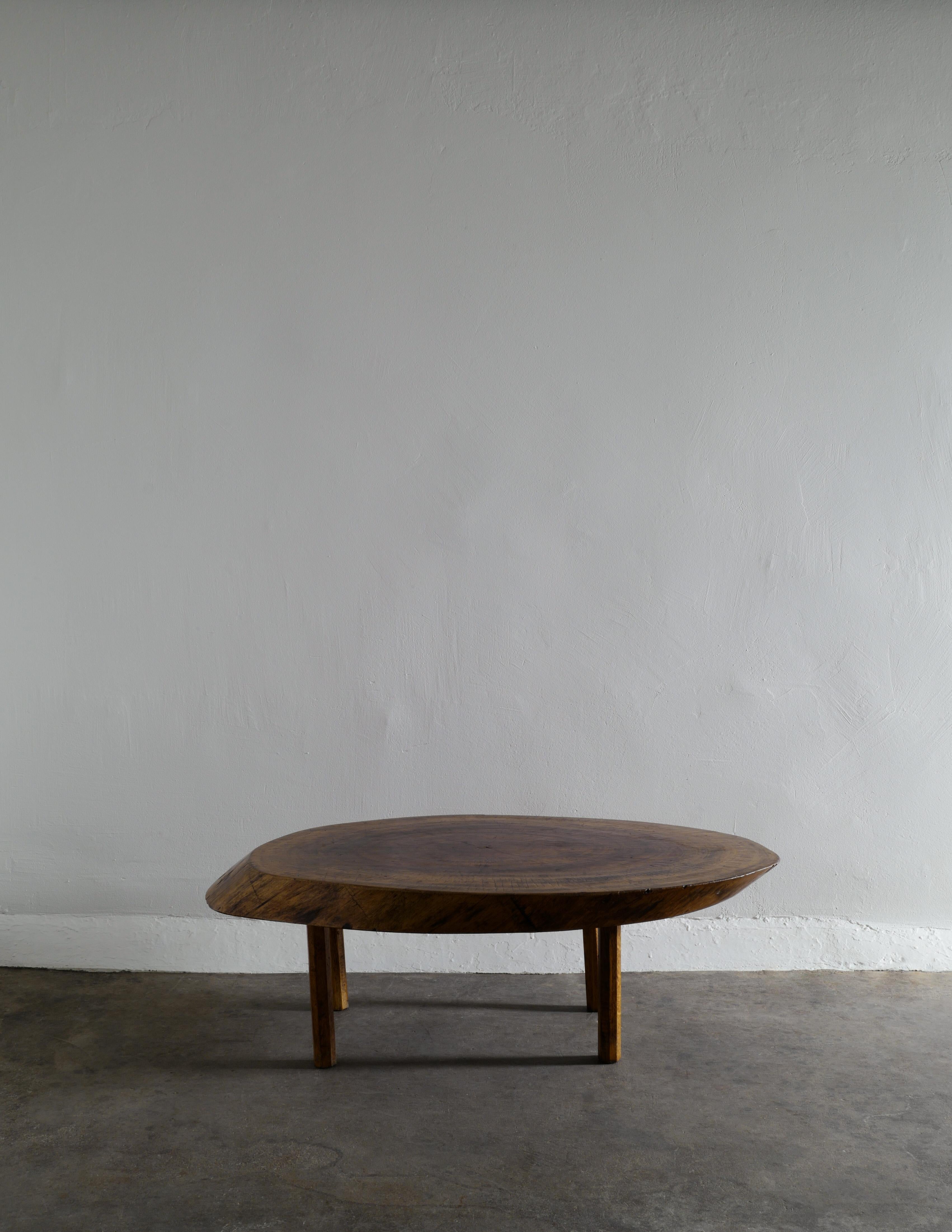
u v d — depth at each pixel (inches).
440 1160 78.4
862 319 130.0
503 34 131.1
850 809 128.6
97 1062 97.3
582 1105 88.0
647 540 129.3
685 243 130.4
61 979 123.3
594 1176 76.0
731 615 129.1
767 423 129.7
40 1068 95.8
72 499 129.0
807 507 129.5
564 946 126.7
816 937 127.8
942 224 129.9
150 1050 100.3
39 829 128.5
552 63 131.0
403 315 130.0
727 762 129.0
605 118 130.8
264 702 128.6
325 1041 95.9
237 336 129.7
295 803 128.7
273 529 129.0
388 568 129.0
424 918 81.0
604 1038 97.4
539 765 129.0
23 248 129.5
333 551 129.1
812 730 129.0
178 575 129.0
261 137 130.3
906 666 129.0
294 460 129.1
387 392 129.6
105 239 129.8
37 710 128.6
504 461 129.4
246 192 130.0
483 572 129.0
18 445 129.0
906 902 128.1
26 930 127.7
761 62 130.7
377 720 128.7
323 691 128.6
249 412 129.4
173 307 129.6
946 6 130.3
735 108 130.8
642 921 82.0
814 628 129.0
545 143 130.6
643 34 131.0
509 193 130.3
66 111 130.1
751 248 130.3
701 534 129.4
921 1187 74.5
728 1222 69.8
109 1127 83.6
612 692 128.9
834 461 129.5
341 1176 76.0
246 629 128.8
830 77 130.6
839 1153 79.5
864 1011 111.9
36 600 128.9
